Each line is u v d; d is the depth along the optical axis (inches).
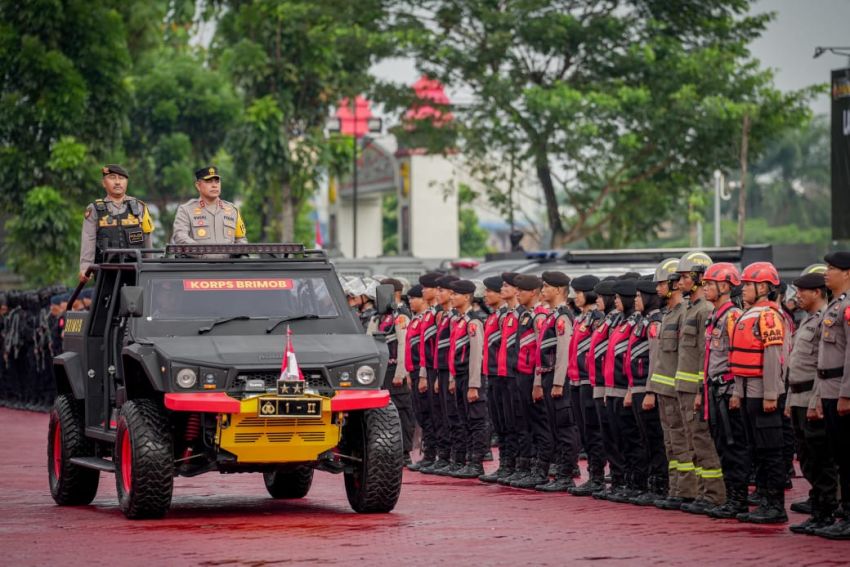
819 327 657.0
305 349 693.3
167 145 3164.4
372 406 687.7
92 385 786.2
